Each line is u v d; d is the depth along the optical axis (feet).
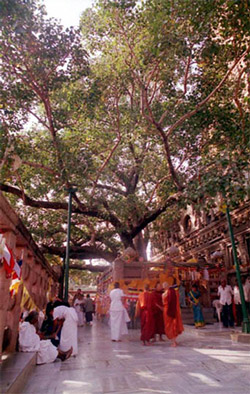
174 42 36.11
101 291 77.41
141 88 41.88
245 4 29.99
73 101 50.98
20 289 23.07
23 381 15.62
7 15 37.88
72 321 26.40
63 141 55.21
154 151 65.36
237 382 15.56
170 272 54.29
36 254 30.40
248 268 54.29
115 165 71.87
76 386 15.75
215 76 51.16
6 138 38.17
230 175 31.42
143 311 32.07
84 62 46.34
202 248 74.90
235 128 49.70
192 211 82.07
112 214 68.90
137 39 46.55
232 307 44.39
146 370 19.11
